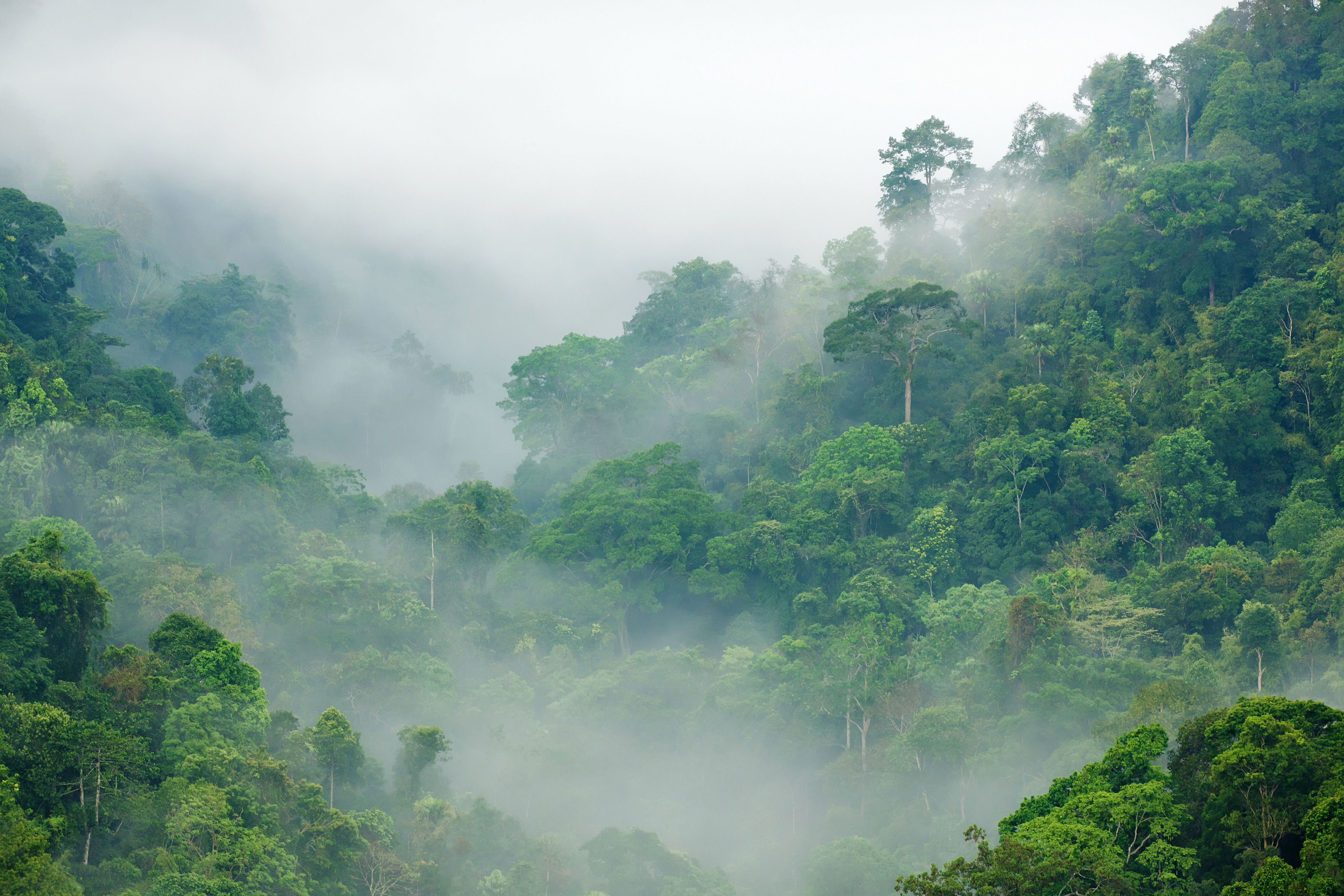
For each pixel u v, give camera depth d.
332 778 83.38
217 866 65.19
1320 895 44.28
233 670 83.19
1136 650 99.81
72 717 70.50
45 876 55.69
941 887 51.09
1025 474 126.62
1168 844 53.44
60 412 113.25
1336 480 118.69
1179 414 129.62
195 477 114.25
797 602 124.38
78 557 96.38
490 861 85.88
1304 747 53.06
